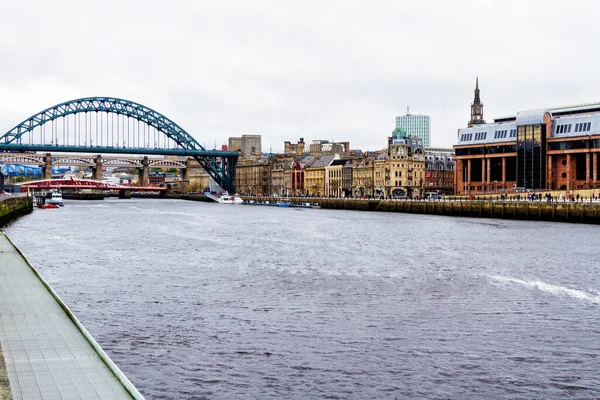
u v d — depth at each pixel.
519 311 48.91
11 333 32.28
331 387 33.53
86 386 25.11
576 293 55.47
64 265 73.19
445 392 33.06
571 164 198.88
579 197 172.75
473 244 93.69
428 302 52.16
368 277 64.06
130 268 70.75
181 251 86.88
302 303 51.91
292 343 40.69
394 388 33.47
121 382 25.39
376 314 48.12
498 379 34.75
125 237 108.50
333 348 39.69
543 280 61.84
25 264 54.06
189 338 41.69
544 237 104.25
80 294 55.50
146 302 52.28
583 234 109.38
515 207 156.88
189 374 35.09
